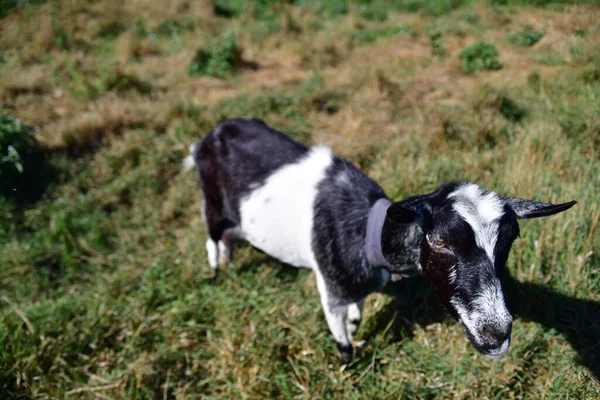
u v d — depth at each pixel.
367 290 1.00
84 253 1.45
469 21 2.79
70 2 3.03
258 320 1.18
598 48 1.99
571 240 1.16
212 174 1.19
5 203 1.56
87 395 1.07
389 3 3.20
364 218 0.96
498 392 1.00
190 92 2.15
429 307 1.16
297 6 3.21
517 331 1.07
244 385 1.06
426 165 1.44
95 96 2.12
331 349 1.12
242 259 1.34
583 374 0.99
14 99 2.13
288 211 1.05
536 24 2.56
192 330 1.18
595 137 1.47
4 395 1.06
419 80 2.12
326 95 1.97
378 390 1.04
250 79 2.31
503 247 0.77
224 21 3.03
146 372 1.09
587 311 1.09
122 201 1.61
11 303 1.24
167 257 1.38
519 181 1.30
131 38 2.63
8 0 2.94
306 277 1.26
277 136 1.13
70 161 1.73
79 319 1.21
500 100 1.73
